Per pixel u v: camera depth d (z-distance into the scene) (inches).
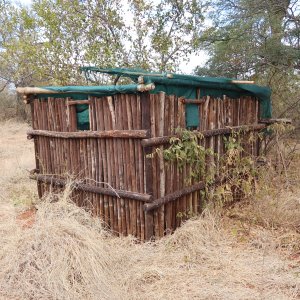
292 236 144.9
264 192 174.1
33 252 122.1
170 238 142.8
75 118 166.2
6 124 671.8
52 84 280.7
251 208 175.9
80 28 271.7
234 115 194.4
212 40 295.6
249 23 256.1
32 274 116.5
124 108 142.7
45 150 186.1
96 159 159.2
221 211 169.0
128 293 109.9
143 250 139.3
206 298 106.8
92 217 159.0
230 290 109.7
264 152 231.9
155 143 138.6
